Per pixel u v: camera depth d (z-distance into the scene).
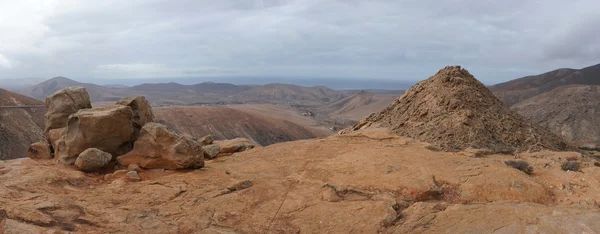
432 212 7.61
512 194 8.55
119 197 8.87
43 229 6.63
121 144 12.05
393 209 7.96
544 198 8.45
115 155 11.95
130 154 11.75
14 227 6.47
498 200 8.37
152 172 11.34
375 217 7.73
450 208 7.64
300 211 8.41
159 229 7.36
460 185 9.14
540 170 10.66
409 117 18.50
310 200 9.02
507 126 16.17
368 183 9.70
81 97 13.73
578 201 8.15
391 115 20.48
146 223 7.57
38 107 70.94
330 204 8.63
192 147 11.84
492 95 19.77
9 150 54.53
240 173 11.66
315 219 7.96
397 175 10.02
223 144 17.38
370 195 9.07
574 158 11.87
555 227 6.38
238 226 7.72
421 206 7.93
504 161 11.01
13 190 8.26
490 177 9.40
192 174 11.19
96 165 10.86
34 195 8.16
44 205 7.61
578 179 9.45
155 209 8.30
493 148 13.77
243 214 8.29
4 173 9.67
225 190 9.69
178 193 9.36
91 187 9.69
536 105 87.81
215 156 15.45
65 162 11.28
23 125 61.53
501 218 6.94
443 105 17.55
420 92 20.62
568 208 7.06
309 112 187.25
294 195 9.40
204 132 93.06
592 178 9.30
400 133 16.95
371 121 21.20
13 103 67.56
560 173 10.15
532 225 6.56
